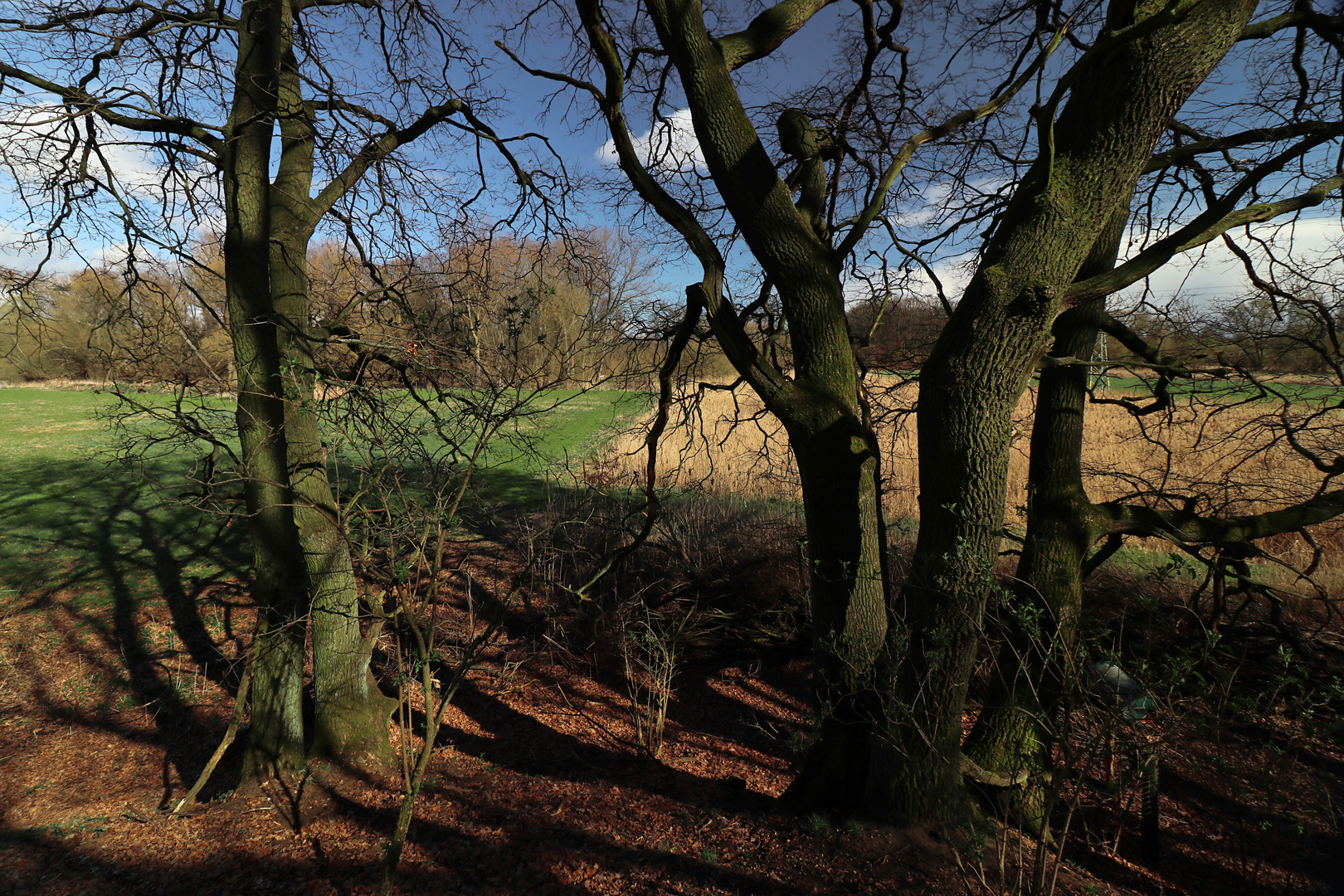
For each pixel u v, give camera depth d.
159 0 5.41
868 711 4.11
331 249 7.72
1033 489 4.64
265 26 5.15
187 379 5.16
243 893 4.21
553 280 7.72
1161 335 6.14
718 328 4.00
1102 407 14.56
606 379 5.88
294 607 5.50
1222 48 2.83
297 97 5.66
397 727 6.79
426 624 8.55
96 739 6.86
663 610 8.13
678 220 4.08
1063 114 3.22
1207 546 5.61
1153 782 4.47
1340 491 4.43
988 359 3.19
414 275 6.80
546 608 8.52
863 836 3.96
